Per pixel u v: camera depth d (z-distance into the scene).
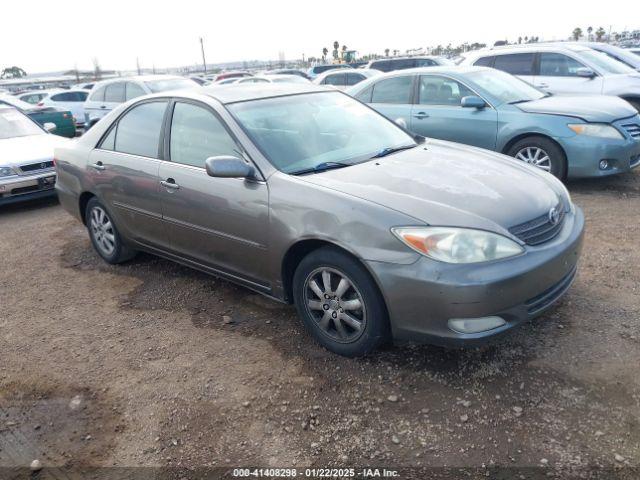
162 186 4.10
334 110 4.29
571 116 6.30
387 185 3.24
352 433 2.71
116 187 4.56
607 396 2.81
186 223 4.00
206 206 3.78
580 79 9.56
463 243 2.79
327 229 3.09
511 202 3.10
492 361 3.16
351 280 3.07
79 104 17.92
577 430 2.61
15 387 3.30
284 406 2.94
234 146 3.70
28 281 4.91
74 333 3.89
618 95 9.08
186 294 4.36
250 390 3.09
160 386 3.20
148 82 12.72
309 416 2.85
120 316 4.09
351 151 3.88
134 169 4.36
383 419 2.79
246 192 3.51
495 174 3.50
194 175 3.87
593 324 3.46
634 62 11.73
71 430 2.90
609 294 3.83
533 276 2.86
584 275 4.16
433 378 3.05
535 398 2.84
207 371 3.30
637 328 3.39
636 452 2.45
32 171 7.44
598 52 10.15
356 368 3.20
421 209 2.94
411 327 2.91
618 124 6.23
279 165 3.52
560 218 3.28
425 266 2.79
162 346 3.62
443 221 2.85
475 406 2.82
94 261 5.28
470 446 2.56
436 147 4.20
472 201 3.06
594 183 6.86
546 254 2.95
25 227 6.67
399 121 4.88
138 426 2.89
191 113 4.05
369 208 2.98
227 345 3.57
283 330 3.69
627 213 5.61
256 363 3.34
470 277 2.74
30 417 3.03
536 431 2.62
